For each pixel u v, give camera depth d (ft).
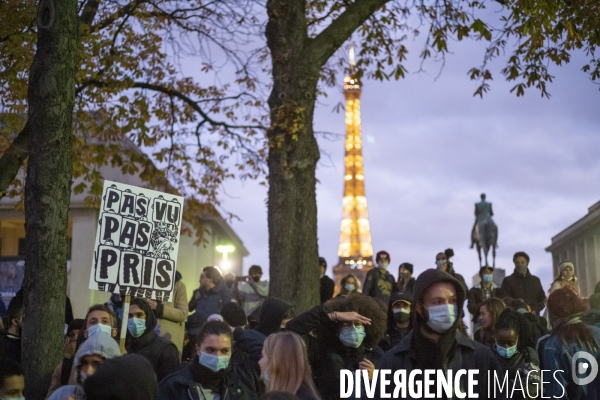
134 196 28.27
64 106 29.04
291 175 47.26
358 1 49.16
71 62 29.27
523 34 45.03
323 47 48.44
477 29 48.29
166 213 28.84
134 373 13.80
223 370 21.88
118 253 27.68
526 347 25.38
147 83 60.13
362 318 23.52
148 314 27.76
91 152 61.26
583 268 107.96
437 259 51.06
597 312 25.94
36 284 28.04
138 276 27.91
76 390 20.99
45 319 27.86
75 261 107.34
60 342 28.19
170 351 27.68
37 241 28.25
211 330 21.83
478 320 37.17
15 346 33.22
